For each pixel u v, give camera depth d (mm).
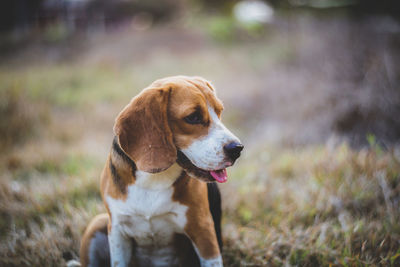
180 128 1997
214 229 2295
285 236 2699
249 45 12586
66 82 9633
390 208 2838
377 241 2539
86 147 5004
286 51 9633
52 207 3334
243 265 2510
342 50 5871
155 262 2406
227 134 2004
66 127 5797
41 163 4379
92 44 14805
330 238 2650
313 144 4801
